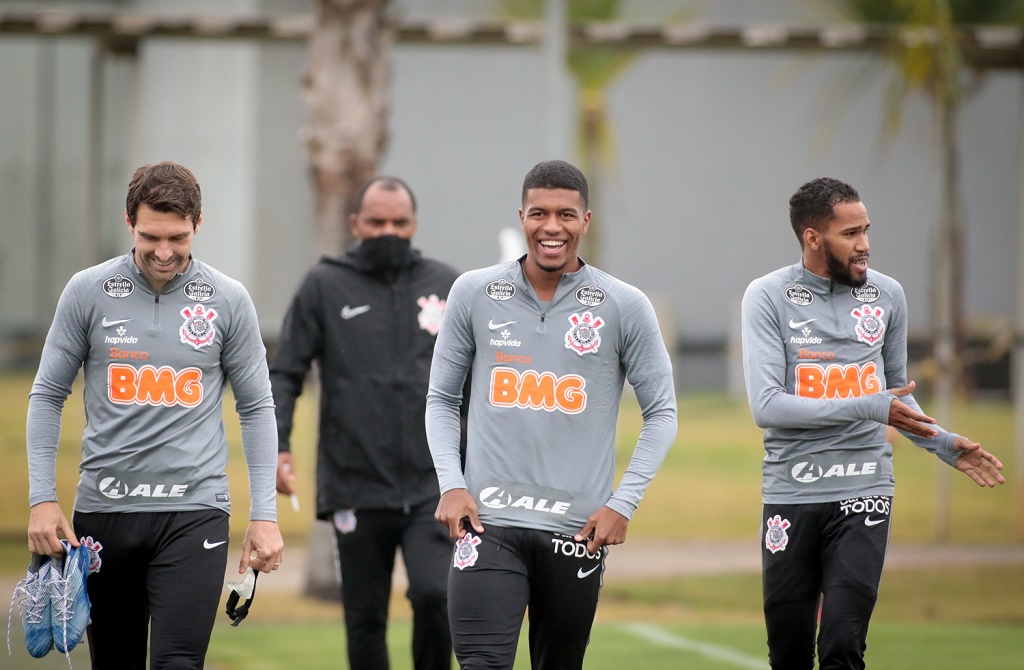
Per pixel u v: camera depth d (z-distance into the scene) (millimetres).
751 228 88438
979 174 86188
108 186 89875
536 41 33469
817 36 34406
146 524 14102
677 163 88188
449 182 87250
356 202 19312
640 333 14492
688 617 28734
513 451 14320
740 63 87688
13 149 92062
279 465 18953
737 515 44062
